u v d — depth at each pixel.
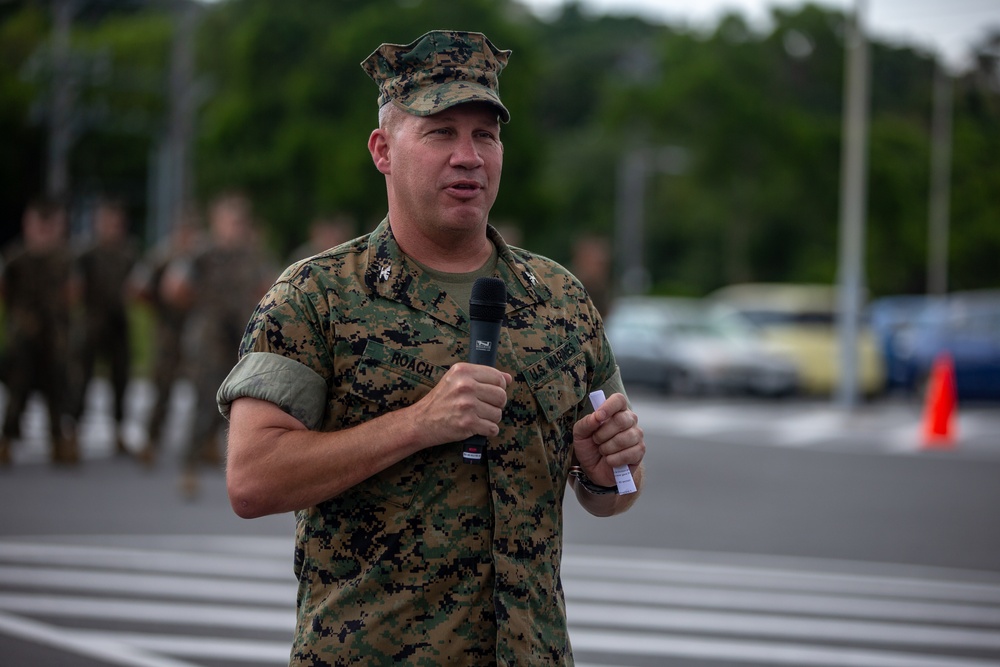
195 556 9.20
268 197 47.59
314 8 48.84
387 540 3.03
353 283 3.14
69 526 10.16
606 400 3.22
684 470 14.85
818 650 7.11
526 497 3.11
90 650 6.74
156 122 61.25
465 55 3.20
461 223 3.17
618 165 79.38
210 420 11.58
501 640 3.00
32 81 55.19
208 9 55.91
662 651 7.03
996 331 24.84
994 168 58.75
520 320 3.23
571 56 95.50
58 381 13.20
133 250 14.09
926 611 8.12
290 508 3.02
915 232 66.25
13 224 60.12
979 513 12.13
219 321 11.48
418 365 3.09
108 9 70.06
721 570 9.27
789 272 69.31
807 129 68.94
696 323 28.27
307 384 3.06
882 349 27.91
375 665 3.00
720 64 70.31
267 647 6.88
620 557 9.69
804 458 16.25
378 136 3.32
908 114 65.75
